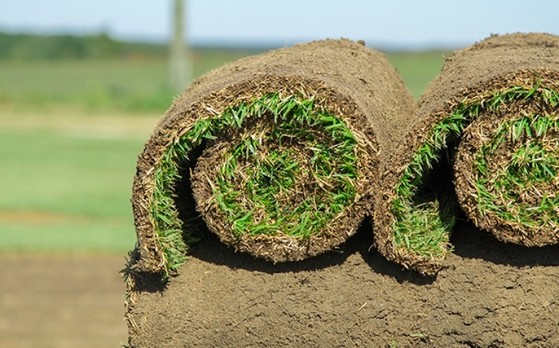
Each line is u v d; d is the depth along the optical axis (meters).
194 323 5.71
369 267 5.64
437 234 5.56
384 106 6.07
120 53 93.50
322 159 5.49
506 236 5.44
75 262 13.99
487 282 5.53
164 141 5.51
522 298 5.50
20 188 20.02
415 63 71.62
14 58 86.94
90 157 25.11
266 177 5.57
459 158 5.46
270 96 5.46
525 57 5.91
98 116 35.00
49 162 24.12
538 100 5.36
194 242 5.84
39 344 10.16
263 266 5.70
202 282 5.74
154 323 5.73
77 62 85.50
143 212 5.58
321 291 5.62
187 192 5.78
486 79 5.39
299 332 5.63
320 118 5.44
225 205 5.57
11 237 15.12
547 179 5.42
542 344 5.50
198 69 57.34
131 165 23.89
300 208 5.56
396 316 5.57
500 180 5.44
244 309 5.66
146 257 5.61
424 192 5.75
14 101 38.22
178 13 41.16
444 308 5.54
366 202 5.48
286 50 7.01
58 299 12.09
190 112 5.50
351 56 7.00
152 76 62.06
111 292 12.48
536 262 5.53
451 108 5.43
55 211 17.56
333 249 5.58
